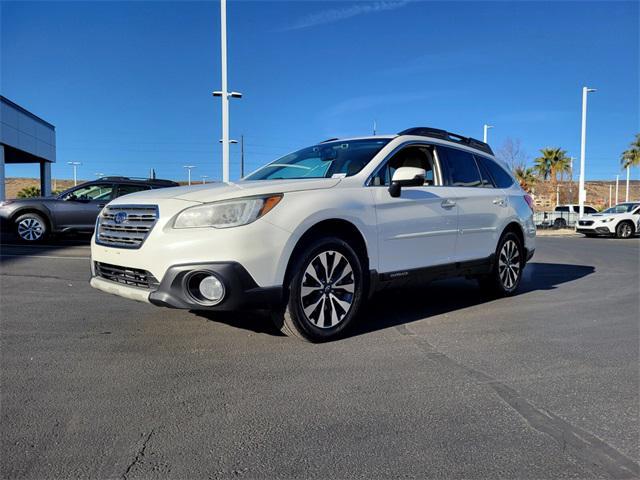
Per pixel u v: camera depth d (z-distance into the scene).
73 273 7.68
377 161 4.83
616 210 22.98
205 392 3.24
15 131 27.56
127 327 4.64
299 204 4.03
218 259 3.71
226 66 19.23
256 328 4.66
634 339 4.59
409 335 4.61
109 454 2.50
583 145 28.48
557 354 4.14
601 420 2.95
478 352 4.16
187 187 4.36
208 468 2.40
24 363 3.69
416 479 2.34
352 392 3.29
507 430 2.81
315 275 4.16
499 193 6.26
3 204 12.02
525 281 8.07
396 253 4.77
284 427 2.80
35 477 2.30
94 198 12.48
